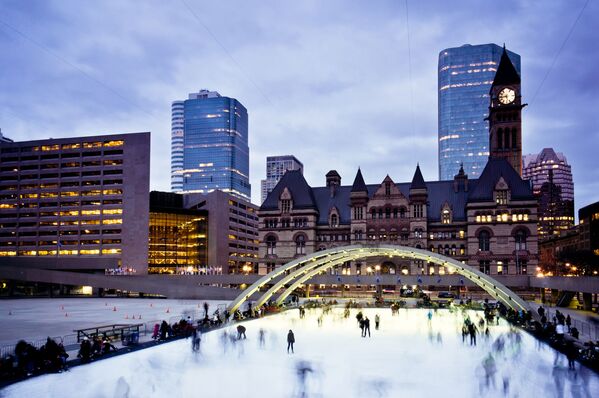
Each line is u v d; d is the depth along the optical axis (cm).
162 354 4091
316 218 12262
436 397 2830
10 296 11612
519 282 9031
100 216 14938
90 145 15288
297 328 5744
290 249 12112
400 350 4284
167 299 10775
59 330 5497
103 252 14788
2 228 15475
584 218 15975
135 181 14862
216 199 17575
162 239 16962
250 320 6594
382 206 11681
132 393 2912
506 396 2836
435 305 8456
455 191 11862
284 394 2905
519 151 13025
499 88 13275
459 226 11325
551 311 7594
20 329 5591
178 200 19212
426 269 11269
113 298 11244
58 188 15288
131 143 15000
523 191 10819
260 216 12388
